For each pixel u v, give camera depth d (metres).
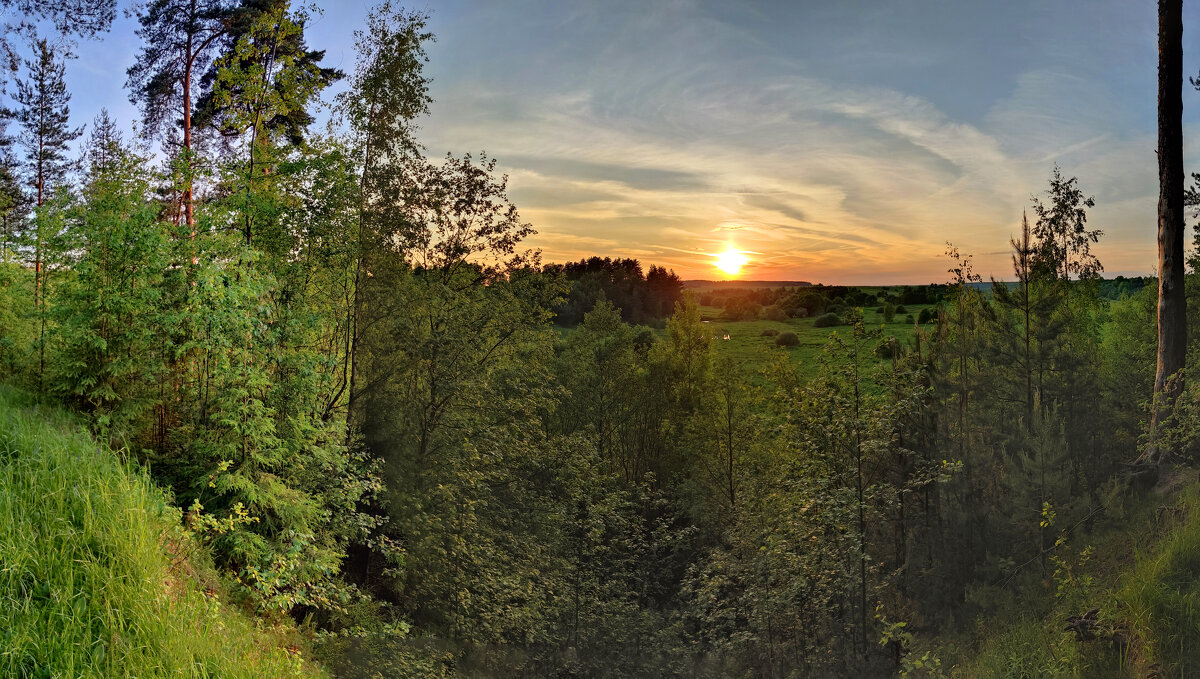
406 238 19.02
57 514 6.61
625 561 26.88
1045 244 15.84
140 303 10.83
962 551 14.34
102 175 12.00
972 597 12.67
